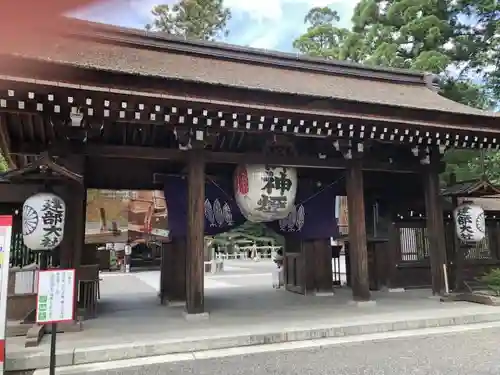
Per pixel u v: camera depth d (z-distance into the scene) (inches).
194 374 205.3
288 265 520.7
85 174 390.3
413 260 502.9
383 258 494.9
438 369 206.2
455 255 457.7
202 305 328.2
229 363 223.1
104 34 396.2
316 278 468.1
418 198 502.3
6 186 315.6
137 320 326.0
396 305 379.2
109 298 483.5
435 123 385.1
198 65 414.0
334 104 347.6
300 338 275.9
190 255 331.3
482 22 718.5
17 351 231.3
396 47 675.4
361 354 237.0
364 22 772.6
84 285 344.2
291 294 479.8
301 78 462.3
